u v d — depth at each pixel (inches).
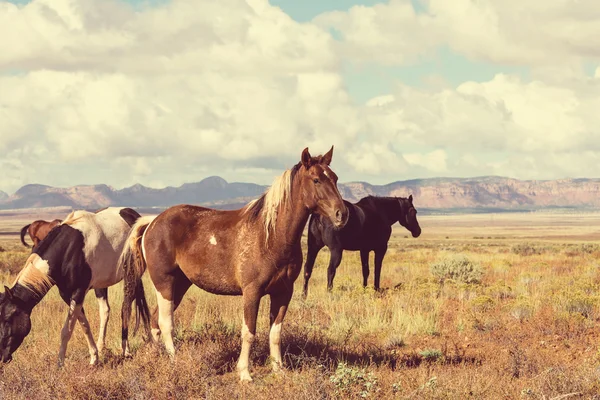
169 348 304.8
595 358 314.0
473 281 692.7
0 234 7460.6
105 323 347.6
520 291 570.6
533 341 369.7
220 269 295.4
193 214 313.9
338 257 569.0
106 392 253.3
